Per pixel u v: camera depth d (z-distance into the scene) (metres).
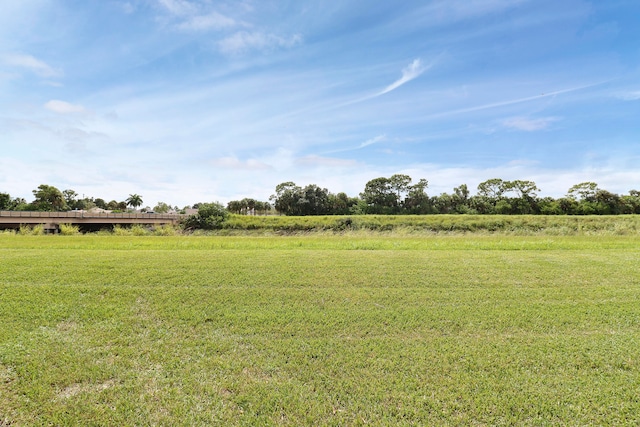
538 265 9.45
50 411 3.38
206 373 4.08
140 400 3.56
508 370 4.14
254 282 7.68
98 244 14.38
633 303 6.52
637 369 4.18
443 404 3.53
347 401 3.57
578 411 3.41
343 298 6.72
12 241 15.32
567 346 4.76
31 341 4.81
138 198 108.25
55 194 77.94
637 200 51.03
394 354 4.54
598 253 11.59
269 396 3.63
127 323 5.50
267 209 79.12
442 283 7.71
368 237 20.09
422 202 63.62
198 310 6.05
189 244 14.66
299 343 4.84
